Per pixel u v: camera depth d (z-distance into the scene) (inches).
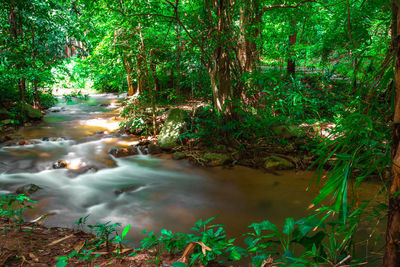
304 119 252.4
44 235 114.0
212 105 271.1
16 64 312.8
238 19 266.4
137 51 277.3
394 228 47.2
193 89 319.6
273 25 292.8
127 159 246.2
